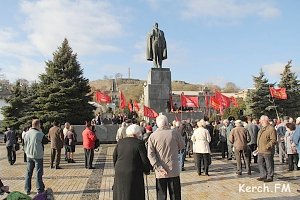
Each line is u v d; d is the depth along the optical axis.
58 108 36.22
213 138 21.03
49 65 37.78
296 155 13.84
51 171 14.70
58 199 9.45
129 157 6.35
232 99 33.19
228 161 17.11
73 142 17.52
